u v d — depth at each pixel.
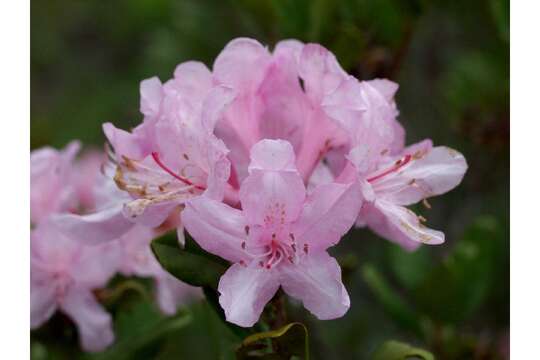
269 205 0.33
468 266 0.42
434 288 0.42
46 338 0.39
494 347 0.44
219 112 0.33
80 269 0.38
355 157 0.33
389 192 0.35
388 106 0.34
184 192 0.34
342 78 0.34
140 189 0.34
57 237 0.38
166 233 0.35
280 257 0.33
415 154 0.35
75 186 0.42
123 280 0.41
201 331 0.46
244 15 0.45
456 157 0.35
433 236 0.34
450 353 0.43
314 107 0.35
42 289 0.38
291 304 0.42
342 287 0.33
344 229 0.33
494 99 0.46
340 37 0.42
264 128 0.35
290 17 0.43
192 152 0.34
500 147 0.47
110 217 0.35
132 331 0.41
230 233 0.33
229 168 0.33
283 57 0.35
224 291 0.32
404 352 0.35
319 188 0.33
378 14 0.43
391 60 0.43
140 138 0.35
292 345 0.33
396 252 0.44
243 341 0.34
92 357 0.40
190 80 0.35
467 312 0.42
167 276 0.39
